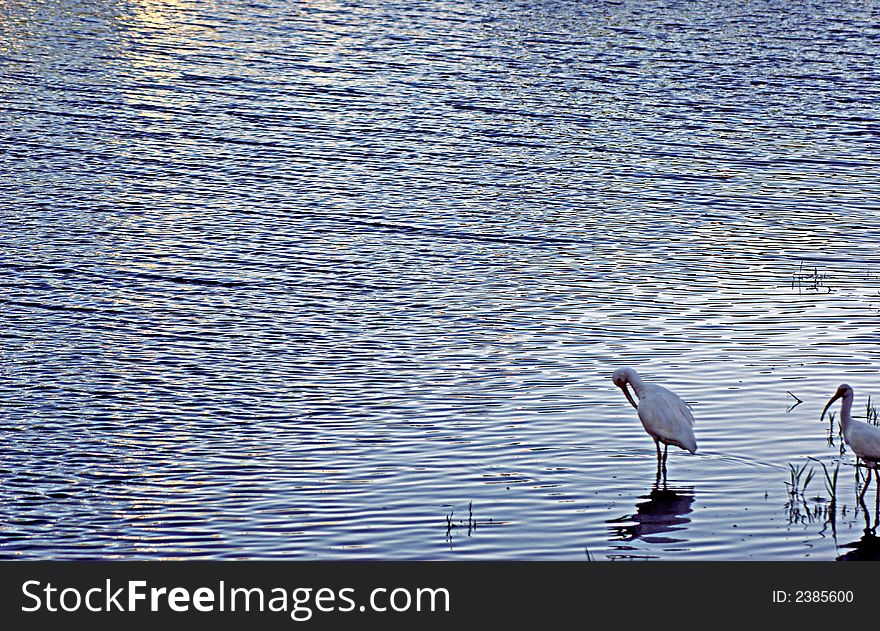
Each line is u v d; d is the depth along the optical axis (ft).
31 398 75.56
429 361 82.17
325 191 120.98
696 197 121.19
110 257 101.55
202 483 65.31
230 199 117.70
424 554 58.90
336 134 140.26
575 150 136.26
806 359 82.17
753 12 207.82
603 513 62.69
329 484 65.36
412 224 112.16
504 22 197.88
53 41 177.88
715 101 156.46
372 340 85.87
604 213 116.16
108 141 134.31
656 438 67.41
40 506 62.64
